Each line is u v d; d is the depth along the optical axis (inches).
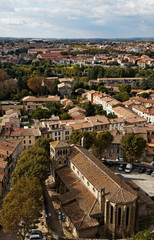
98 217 2728.8
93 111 7849.4
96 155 4761.3
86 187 3078.2
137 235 2165.4
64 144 3659.0
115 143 4913.9
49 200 3400.6
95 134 4864.7
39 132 5251.0
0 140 4581.7
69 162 3604.8
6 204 2486.5
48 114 7258.9
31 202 2394.2
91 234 2610.7
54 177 3720.5
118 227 2628.0
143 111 7057.1
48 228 2674.7
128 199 2549.2
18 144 4675.2
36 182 2790.4
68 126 5561.0
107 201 2588.6
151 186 3909.9
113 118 6501.0
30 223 2503.7
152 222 3006.9
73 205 2849.4
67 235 2659.9
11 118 6486.2
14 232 2509.8
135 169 4569.4
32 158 3535.9
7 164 3905.0
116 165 4709.6
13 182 3206.2
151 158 4940.9
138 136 4576.8
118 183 2775.6
